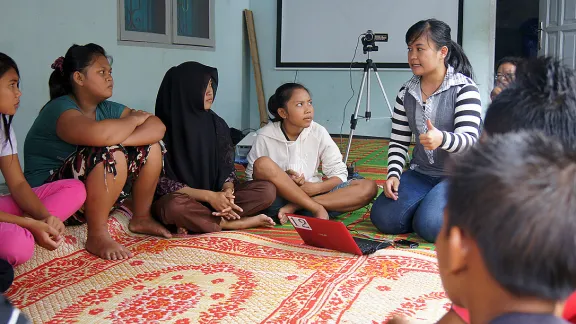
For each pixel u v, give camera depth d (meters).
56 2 4.10
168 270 2.25
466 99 2.58
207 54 5.99
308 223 2.47
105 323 1.79
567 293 0.59
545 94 1.08
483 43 6.63
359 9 7.00
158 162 2.66
